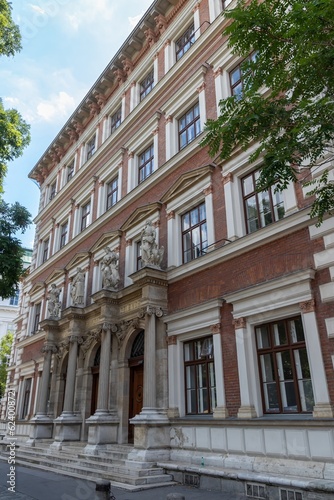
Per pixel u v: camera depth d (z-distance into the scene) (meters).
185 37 19.92
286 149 7.10
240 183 13.71
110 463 12.98
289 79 7.94
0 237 13.86
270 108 7.78
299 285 10.45
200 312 13.05
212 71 16.61
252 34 7.91
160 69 20.69
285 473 9.29
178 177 16.23
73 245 24.19
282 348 10.75
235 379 11.47
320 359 9.53
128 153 21.02
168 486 10.77
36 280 28.95
